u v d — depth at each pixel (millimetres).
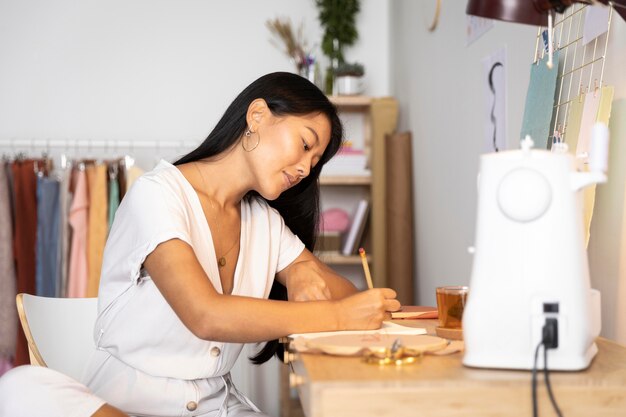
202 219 1414
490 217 938
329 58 3762
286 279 1595
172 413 1429
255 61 3768
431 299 3033
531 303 917
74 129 3691
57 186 3207
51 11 3703
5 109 3658
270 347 1711
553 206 920
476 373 908
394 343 968
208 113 3752
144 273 1386
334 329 1192
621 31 1443
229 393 1535
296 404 3082
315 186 1663
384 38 3830
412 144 3305
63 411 1185
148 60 3738
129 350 1409
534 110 1732
